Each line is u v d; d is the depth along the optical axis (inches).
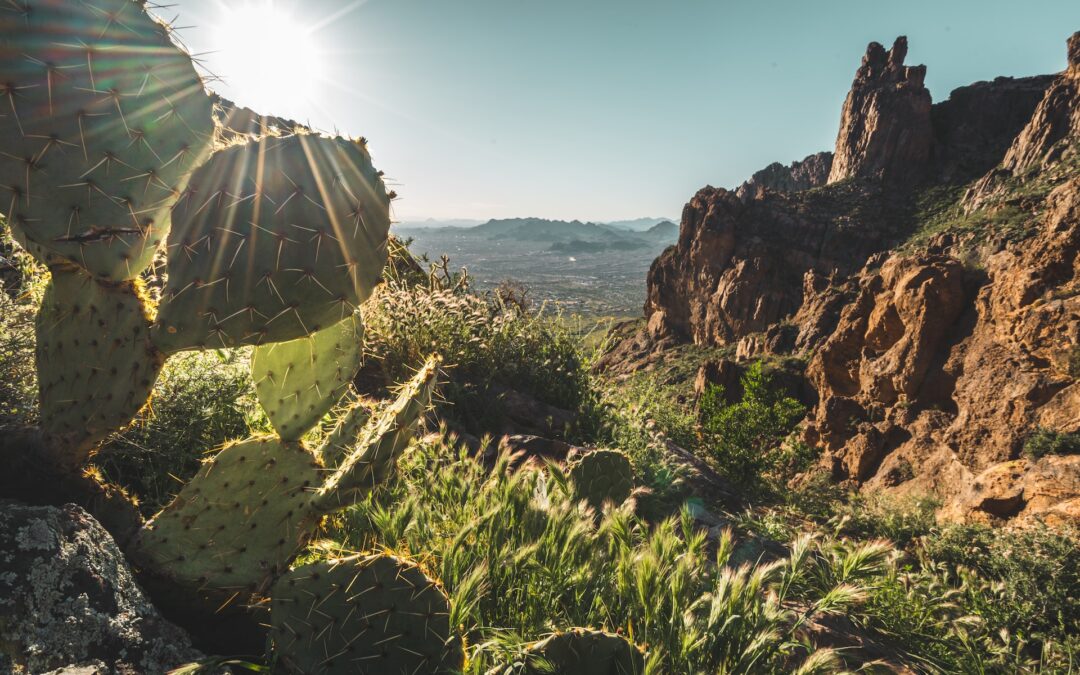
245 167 68.4
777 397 960.3
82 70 65.3
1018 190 2320.4
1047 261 668.7
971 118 3196.4
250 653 74.4
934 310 781.3
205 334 68.9
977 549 308.3
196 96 72.8
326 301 71.3
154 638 60.7
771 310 2522.1
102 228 67.9
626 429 240.1
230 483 74.8
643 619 78.8
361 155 73.7
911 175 3110.2
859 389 900.0
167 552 70.5
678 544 87.7
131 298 71.6
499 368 234.8
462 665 67.4
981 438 650.8
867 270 2361.0
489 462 164.7
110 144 67.1
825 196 3093.0
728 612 76.5
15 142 64.2
